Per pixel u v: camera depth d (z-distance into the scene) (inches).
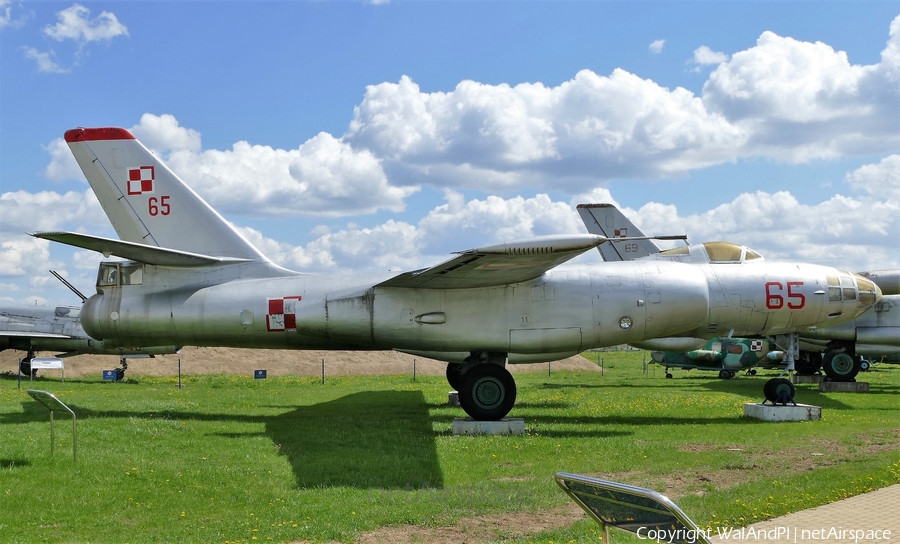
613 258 1055.6
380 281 554.9
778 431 519.5
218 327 564.7
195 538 257.0
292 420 567.5
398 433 503.5
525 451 432.8
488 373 520.4
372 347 566.9
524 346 533.6
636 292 541.3
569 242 432.8
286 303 555.2
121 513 293.0
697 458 410.3
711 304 581.9
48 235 485.4
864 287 610.5
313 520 276.8
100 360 1389.0
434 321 535.5
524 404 711.7
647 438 486.0
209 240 593.9
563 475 157.3
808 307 589.9
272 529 265.6
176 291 578.6
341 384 1029.2
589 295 537.3
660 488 337.7
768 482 341.7
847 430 524.1
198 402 706.8
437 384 1024.9
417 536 257.8
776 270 602.2
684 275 560.4
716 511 284.4
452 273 499.5
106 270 584.7
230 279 583.8
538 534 256.5
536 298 535.8
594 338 537.3
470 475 365.1
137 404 668.1
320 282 566.6
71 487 331.9
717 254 610.5
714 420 591.8
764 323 593.9
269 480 348.2
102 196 598.9
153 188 597.6
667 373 1341.0
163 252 546.9
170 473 358.0
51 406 389.4
